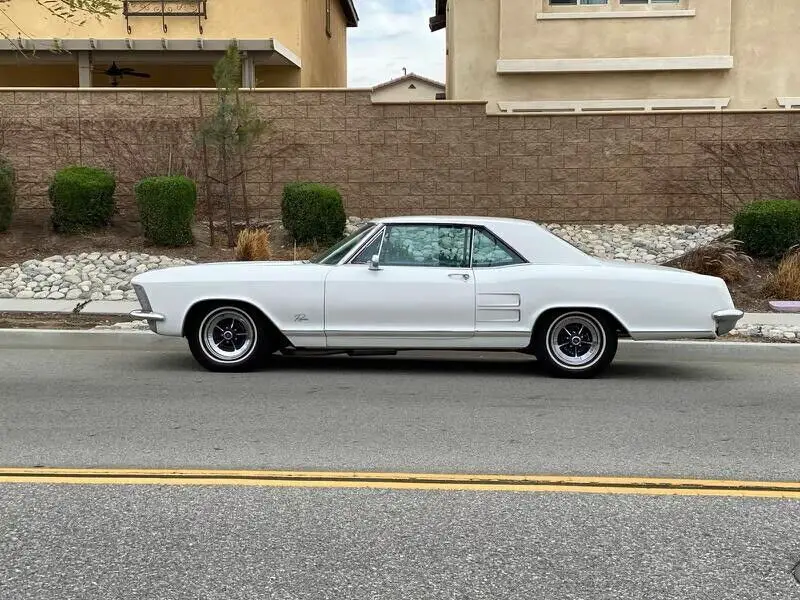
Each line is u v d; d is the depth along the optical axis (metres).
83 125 16.61
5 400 7.20
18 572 3.81
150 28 19.25
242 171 15.84
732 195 16.45
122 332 10.48
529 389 7.86
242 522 4.40
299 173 16.84
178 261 14.20
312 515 4.51
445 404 7.16
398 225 8.33
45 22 19.05
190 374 8.44
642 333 8.13
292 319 8.19
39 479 5.07
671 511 4.61
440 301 8.10
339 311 8.15
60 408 6.90
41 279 13.27
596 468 5.37
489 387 7.94
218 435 6.08
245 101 16.02
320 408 6.96
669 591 3.65
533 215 16.77
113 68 19.52
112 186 15.73
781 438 6.16
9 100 16.52
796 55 18.16
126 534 4.24
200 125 15.97
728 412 6.98
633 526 4.39
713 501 4.78
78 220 15.25
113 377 8.26
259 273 8.24
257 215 16.88
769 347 10.12
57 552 4.03
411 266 8.21
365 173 16.83
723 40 18.03
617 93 18.41
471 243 8.29
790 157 16.28
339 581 3.73
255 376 8.38
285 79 20.53
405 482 5.05
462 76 18.69
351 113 16.73
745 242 14.25
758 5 18.09
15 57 19.48
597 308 8.13
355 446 5.82
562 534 4.27
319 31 23.53
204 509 4.59
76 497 4.77
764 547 4.13
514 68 18.30
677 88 18.33
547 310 8.14
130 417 6.60
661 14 18.02
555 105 18.53
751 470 5.36
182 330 8.28
